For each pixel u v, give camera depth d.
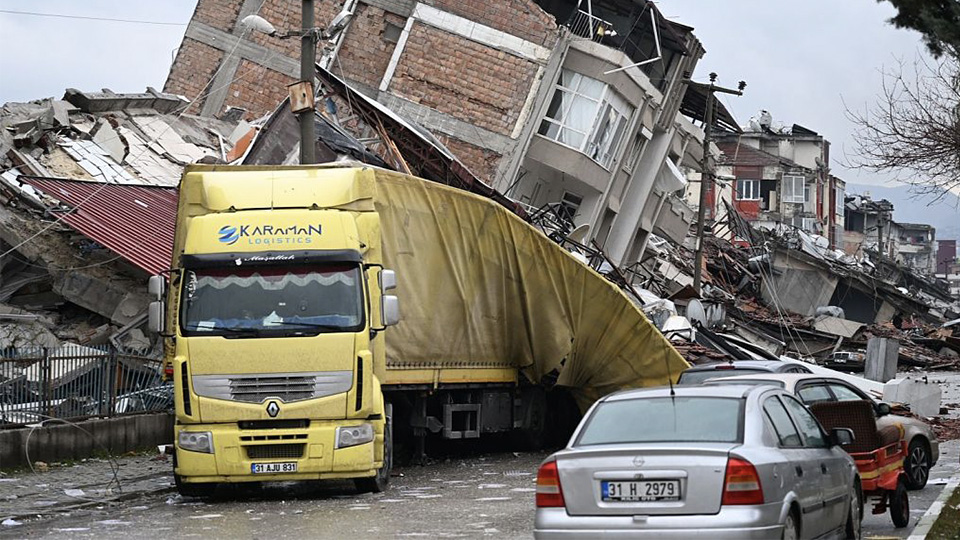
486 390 28.61
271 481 22.27
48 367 25.42
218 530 17.09
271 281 21.05
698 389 13.55
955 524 16.09
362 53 56.81
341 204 21.92
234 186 22.00
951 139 25.02
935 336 86.31
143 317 33.44
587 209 56.72
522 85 55.06
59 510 19.50
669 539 11.77
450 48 55.88
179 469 20.55
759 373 21.03
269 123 42.12
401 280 25.48
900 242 195.00
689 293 55.66
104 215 34.69
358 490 21.69
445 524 17.09
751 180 132.38
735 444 12.30
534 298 28.52
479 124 55.19
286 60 59.16
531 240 27.86
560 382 29.97
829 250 114.44
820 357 73.44
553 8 61.56
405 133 41.41
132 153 43.50
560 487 12.30
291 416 20.50
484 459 28.64
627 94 56.50
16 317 32.69
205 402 20.55
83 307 34.06
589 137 55.25
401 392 26.25
